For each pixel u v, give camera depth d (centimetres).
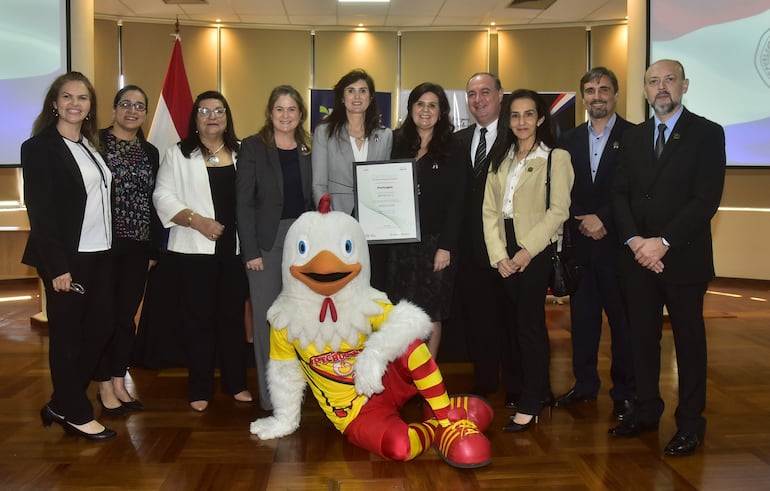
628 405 339
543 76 923
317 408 350
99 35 862
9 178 758
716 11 496
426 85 331
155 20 878
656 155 291
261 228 329
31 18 490
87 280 299
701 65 502
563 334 526
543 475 266
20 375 404
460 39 926
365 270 291
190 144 338
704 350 289
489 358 362
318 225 284
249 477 264
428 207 336
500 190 315
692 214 275
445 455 272
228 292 349
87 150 301
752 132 502
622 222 296
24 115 496
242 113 920
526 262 299
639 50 520
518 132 305
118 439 303
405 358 279
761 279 767
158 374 416
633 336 302
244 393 360
